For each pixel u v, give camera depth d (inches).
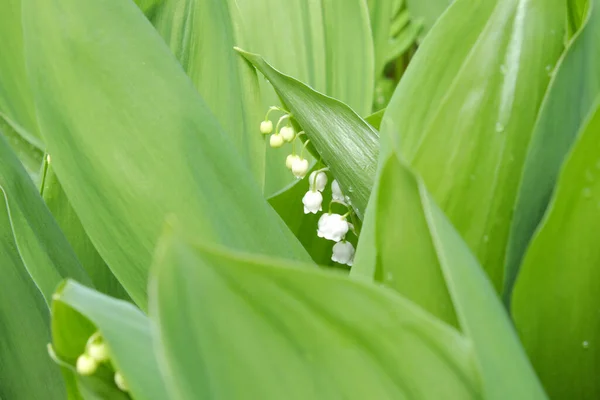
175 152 16.9
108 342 14.6
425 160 16.0
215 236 16.7
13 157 17.7
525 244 16.0
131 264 16.9
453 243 14.2
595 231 15.1
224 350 12.2
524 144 16.0
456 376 12.5
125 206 16.8
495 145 15.9
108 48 17.0
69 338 15.4
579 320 15.4
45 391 17.4
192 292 11.9
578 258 15.1
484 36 16.1
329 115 17.7
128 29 17.2
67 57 16.9
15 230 17.3
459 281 13.4
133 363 14.6
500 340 13.4
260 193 17.2
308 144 18.8
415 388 12.7
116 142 16.8
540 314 15.4
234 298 12.1
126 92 16.9
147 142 16.8
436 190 16.0
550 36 16.2
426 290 15.0
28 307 17.3
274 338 12.4
